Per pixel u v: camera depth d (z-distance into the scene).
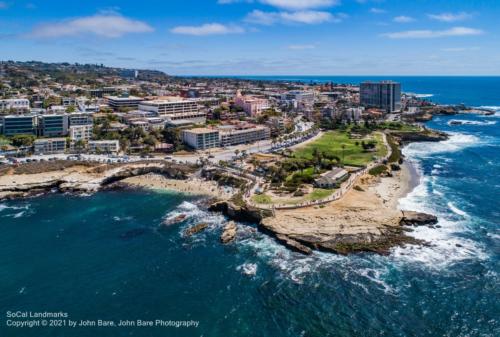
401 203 178.50
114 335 95.69
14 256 134.62
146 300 109.44
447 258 128.50
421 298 107.69
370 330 95.94
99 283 117.94
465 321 98.81
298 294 110.44
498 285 113.31
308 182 194.38
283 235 142.75
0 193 198.38
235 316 102.19
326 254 132.62
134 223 163.12
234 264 127.75
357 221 148.62
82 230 156.38
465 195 191.12
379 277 118.00
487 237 143.25
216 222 162.38
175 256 134.00
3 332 96.25
